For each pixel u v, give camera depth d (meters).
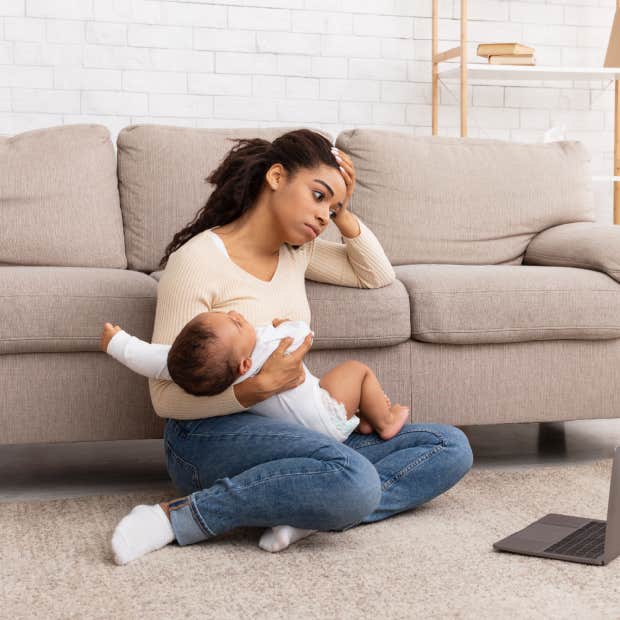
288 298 1.91
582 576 1.55
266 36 4.20
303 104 4.27
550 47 4.57
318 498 1.63
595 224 2.83
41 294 2.06
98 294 2.10
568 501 2.01
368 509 1.67
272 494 1.64
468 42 4.48
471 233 2.83
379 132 2.89
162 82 4.11
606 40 4.62
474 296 2.29
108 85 4.05
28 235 2.48
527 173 2.92
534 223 2.89
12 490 2.20
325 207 1.85
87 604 1.43
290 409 1.78
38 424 2.10
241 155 1.92
